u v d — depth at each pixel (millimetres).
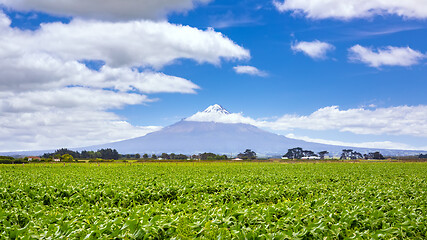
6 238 9859
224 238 10125
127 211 13742
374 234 10797
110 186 22422
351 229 11688
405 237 11633
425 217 13297
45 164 78438
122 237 9867
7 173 43062
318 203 15008
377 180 33000
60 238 9727
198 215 12422
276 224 11430
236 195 20688
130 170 52125
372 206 15141
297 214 12648
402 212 13859
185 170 52188
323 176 38156
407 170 53469
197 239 10195
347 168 59281
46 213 14305
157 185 23656
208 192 23922
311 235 10688
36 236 9656
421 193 21766
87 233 10148
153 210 13000
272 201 20312
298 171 48719
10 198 18641
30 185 23281
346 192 21031
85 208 14383
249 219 11875
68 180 29375
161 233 10625
